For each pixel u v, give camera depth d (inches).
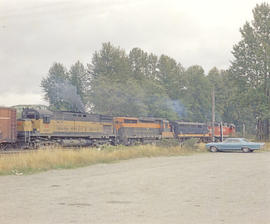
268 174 637.3
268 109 2137.1
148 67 3654.0
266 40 2255.2
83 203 378.0
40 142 1291.8
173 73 3678.6
